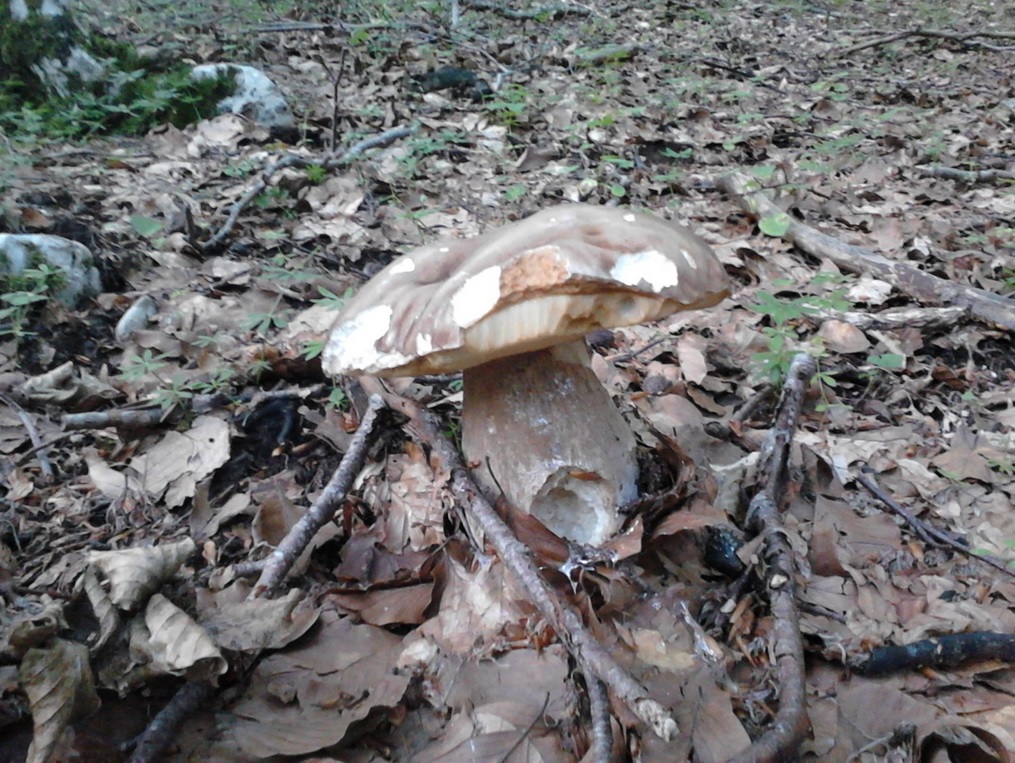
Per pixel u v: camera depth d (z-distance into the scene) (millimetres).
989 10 1809
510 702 305
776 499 418
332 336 322
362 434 421
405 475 418
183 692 302
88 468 447
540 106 995
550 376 349
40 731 267
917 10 1778
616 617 333
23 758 291
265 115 884
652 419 491
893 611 376
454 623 337
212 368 520
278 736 297
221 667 294
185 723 303
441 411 497
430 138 870
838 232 767
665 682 308
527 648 324
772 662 327
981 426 537
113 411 467
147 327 560
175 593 314
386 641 340
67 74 851
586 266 274
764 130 981
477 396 358
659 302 286
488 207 764
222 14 1198
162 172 759
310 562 389
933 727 308
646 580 353
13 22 827
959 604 378
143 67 915
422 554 379
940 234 759
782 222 671
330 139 871
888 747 302
